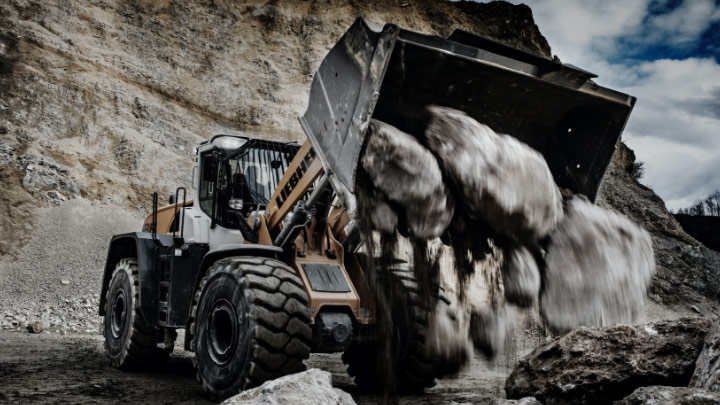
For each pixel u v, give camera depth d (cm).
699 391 306
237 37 3272
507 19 4394
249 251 507
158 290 657
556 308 464
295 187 530
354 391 577
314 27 3425
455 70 460
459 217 456
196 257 608
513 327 475
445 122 453
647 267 488
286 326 452
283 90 3053
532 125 525
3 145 2258
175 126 2670
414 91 466
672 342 395
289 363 449
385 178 429
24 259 1800
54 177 2203
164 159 2489
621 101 503
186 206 708
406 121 468
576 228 477
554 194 467
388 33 407
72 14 2942
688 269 2764
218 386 471
